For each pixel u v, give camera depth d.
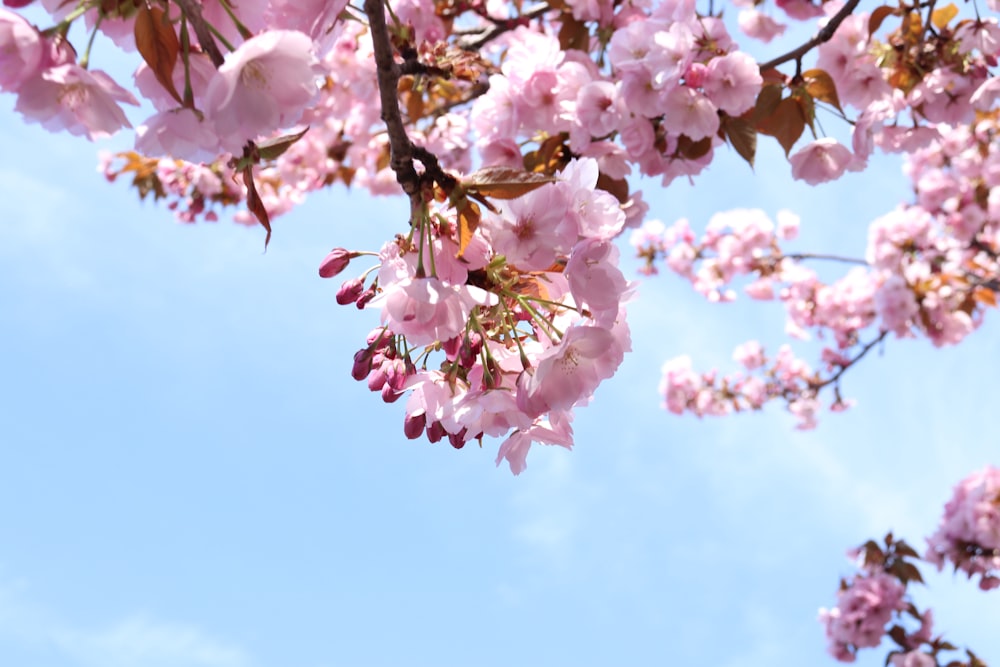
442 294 1.53
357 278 1.81
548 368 1.64
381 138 7.26
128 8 1.38
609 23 4.05
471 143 6.10
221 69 1.28
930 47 4.05
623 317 1.72
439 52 3.37
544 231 1.63
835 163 3.69
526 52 3.49
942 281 8.34
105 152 8.09
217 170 8.01
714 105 3.34
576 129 3.51
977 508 7.60
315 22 1.60
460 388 1.80
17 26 1.25
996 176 8.46
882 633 7.61
